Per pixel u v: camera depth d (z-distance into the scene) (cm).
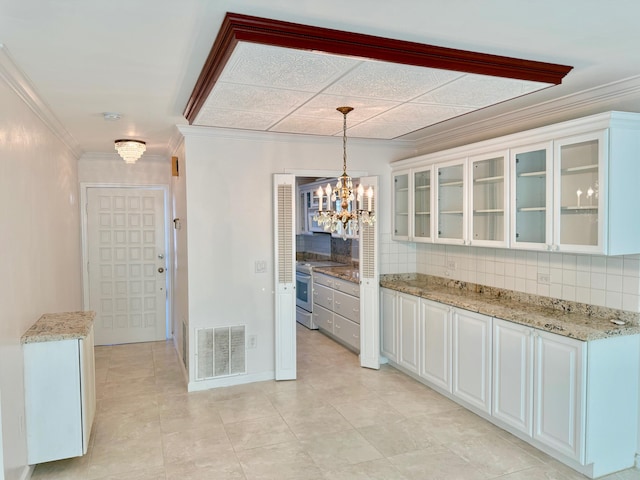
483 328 350
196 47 232
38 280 328
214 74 248
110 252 590
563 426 287
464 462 297
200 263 427
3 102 252
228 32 202
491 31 216
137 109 352
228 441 328
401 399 402
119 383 448
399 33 218
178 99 325
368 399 402
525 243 338
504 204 354
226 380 441
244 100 296
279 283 445
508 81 261
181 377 465
